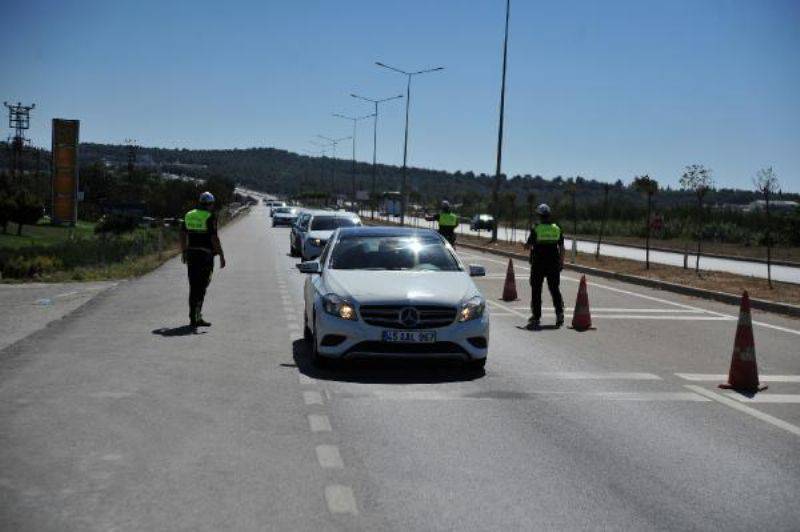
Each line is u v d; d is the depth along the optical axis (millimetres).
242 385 8859
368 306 9500
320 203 173000
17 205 59312
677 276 24719
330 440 6828
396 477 5934
